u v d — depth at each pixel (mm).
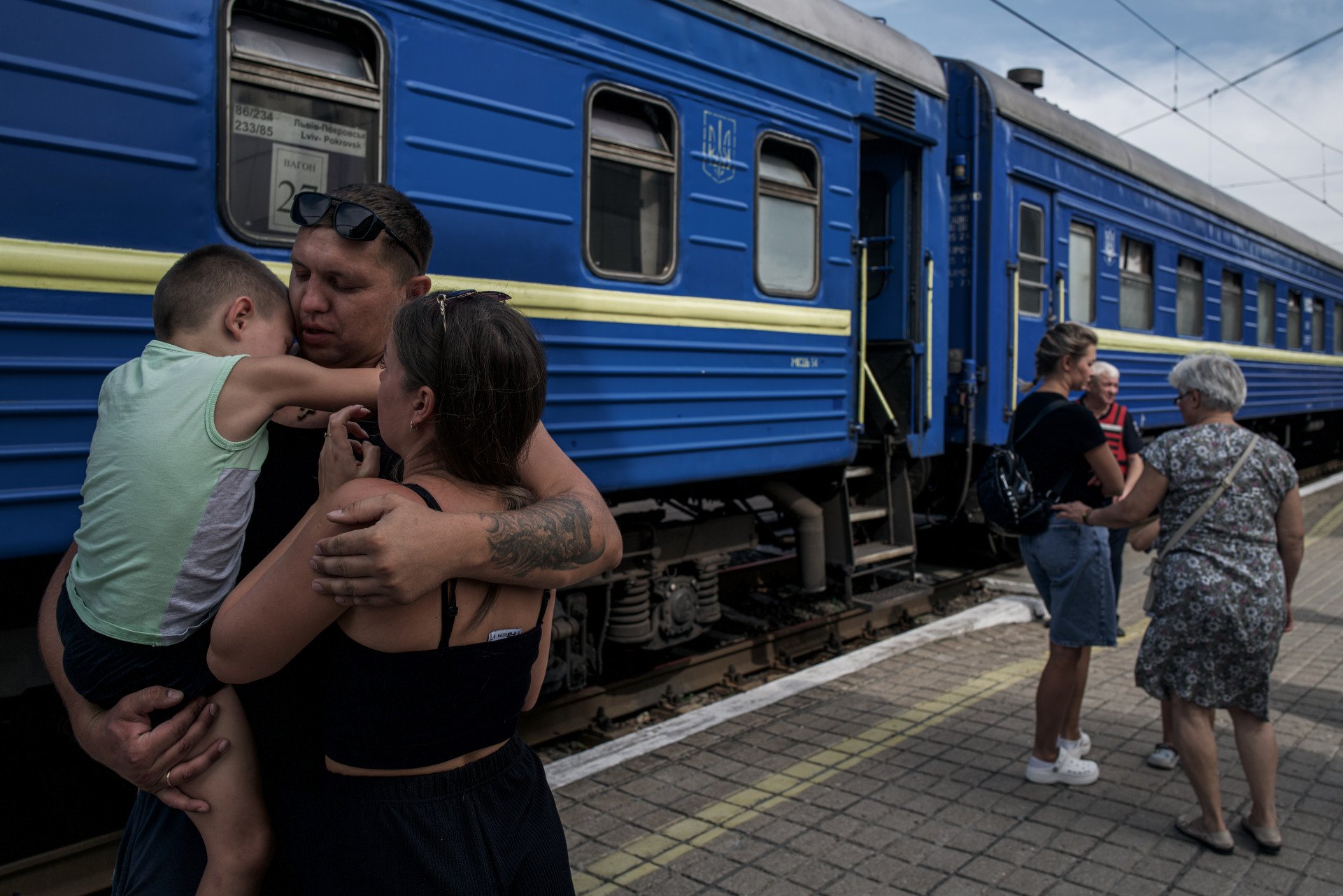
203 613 1490
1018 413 3945
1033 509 3701
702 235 4812
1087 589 3670
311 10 3328
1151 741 4336
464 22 3756
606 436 4348
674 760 4090
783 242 5402
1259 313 13617
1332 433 19000
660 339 4598
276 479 1590
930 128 6641
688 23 4703
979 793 3779
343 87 3422
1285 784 3920
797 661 5801
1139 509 3422
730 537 5551
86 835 3457
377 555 1236
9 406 2691
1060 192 8344
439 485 1430
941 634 6074
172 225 3002
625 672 5242
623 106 4504
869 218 6922
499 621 1449
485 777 1473
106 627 1463
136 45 2902
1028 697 4902
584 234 4242
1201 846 3377
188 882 1573
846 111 5766
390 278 1670
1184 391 3561
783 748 4223
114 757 1463
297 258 1652
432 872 1382
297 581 1328
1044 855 3305
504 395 1423
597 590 4891
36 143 2709
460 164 3760
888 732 4426
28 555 2752
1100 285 9102
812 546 6000
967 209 7363
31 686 3182
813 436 5586
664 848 3334
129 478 1437
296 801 1500
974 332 7371
